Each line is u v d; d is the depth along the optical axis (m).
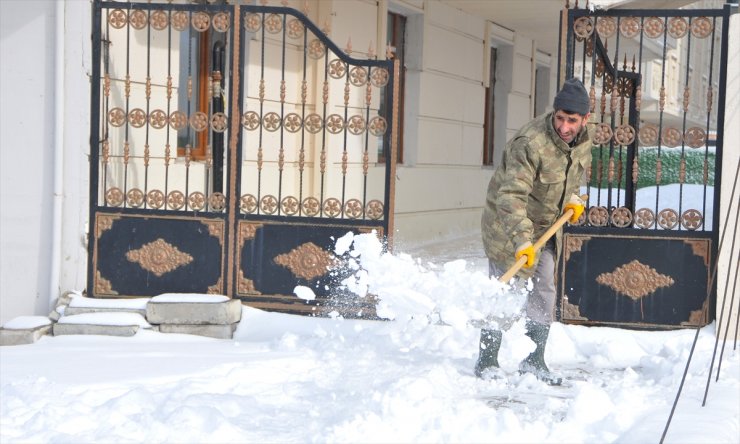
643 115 28.23
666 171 18.30
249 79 9.92
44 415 4.75
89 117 7.75
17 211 7.75
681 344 6.87
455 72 14.88
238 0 9.84
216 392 5.34
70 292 7.75
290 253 7.58
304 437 4.54
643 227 7.24
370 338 6.93
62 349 6.66
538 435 4.64
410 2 13.04
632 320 7.25
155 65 8.69
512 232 5.55
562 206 5.92
